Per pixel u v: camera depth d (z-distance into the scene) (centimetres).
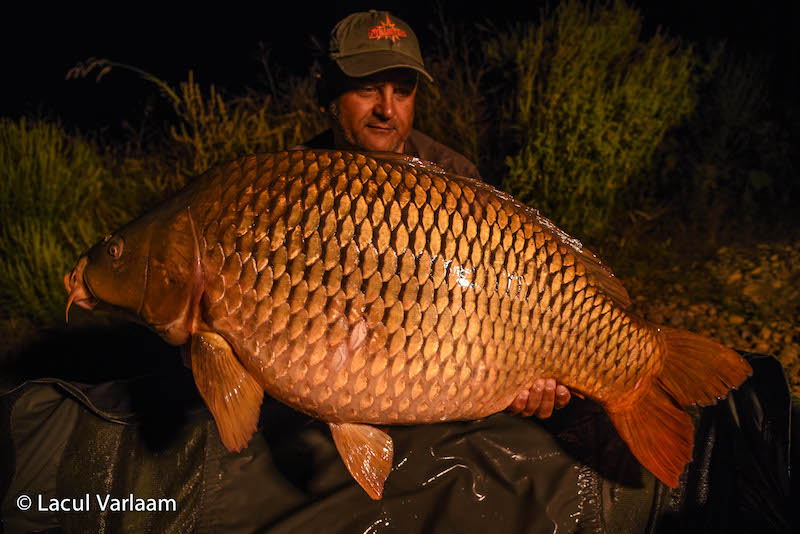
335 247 96
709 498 124
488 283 99
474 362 100
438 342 98
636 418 112
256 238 96
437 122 268
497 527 123
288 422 136
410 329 97
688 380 111
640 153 269
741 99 317
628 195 276
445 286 98
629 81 266
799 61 389
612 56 284
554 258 103
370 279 96
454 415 103
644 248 251
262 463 129
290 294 96
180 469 127
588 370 107
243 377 99
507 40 301
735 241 272
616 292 110
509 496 126
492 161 265
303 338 97
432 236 98
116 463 128
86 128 434
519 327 101
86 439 129
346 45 138
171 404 134
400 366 98
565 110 241
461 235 99
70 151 294
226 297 97
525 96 262
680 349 112
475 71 304
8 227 243
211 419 131
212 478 126
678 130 311
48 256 224
